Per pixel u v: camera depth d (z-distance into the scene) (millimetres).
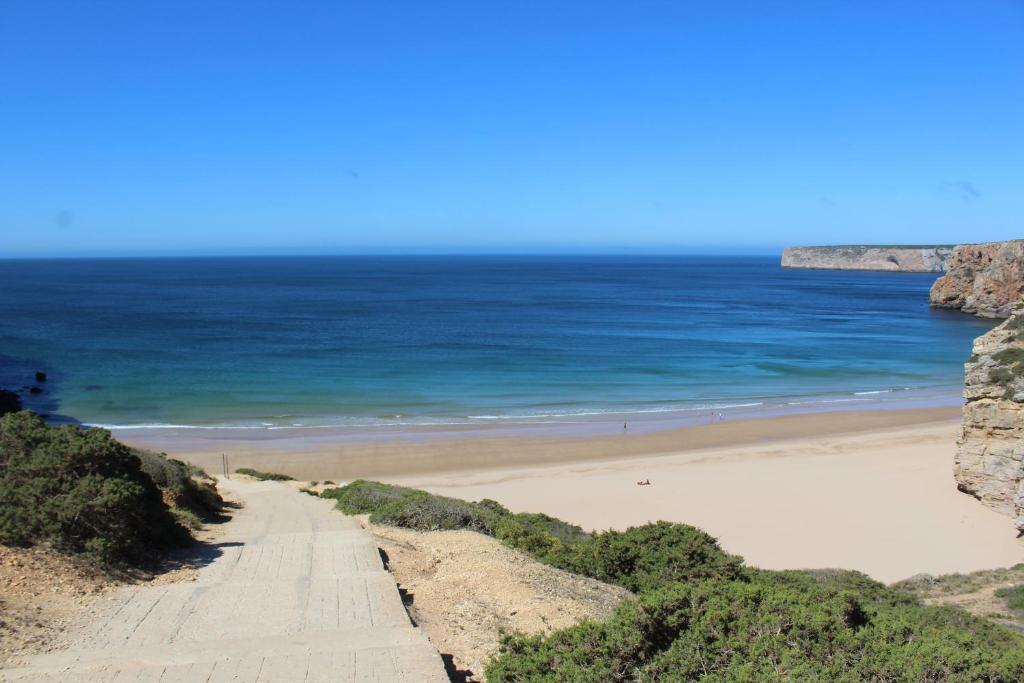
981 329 84625
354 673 5895
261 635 7074
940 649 5969
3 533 8711
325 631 7055
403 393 46750
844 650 6020
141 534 10203
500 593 9469
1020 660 5895
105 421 39094
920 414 41188
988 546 21188
